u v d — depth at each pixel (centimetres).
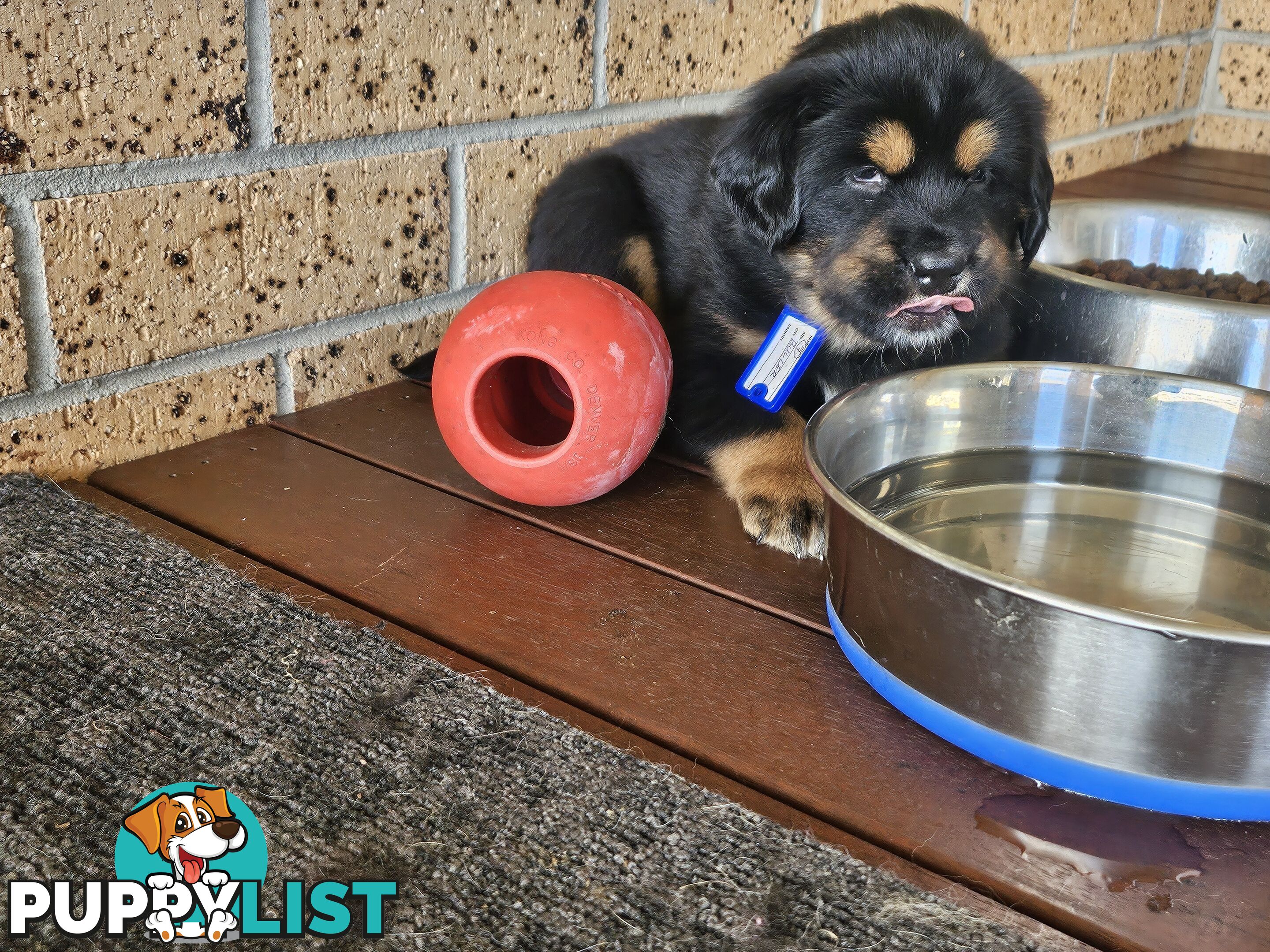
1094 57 111
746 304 58
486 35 63
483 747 33
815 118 53
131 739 33
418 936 27
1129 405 49
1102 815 33
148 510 49
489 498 51
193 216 52
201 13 50
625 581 45
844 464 44
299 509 49
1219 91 133
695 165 65
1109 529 45
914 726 36
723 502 52
